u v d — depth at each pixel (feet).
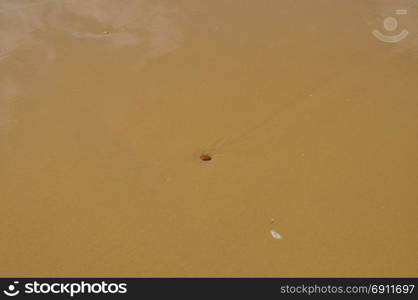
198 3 22.81
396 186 13.19
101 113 15.83
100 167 13.78
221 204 12.70
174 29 20.71
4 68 18.24
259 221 12.30
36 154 14.23
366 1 23.02
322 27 20.84
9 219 12.35
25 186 13.21
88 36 20.27
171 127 15.20
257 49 19.30
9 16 21.81
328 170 13.66
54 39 20.10
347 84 17.20
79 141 14.69
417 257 11.54
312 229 12.13
